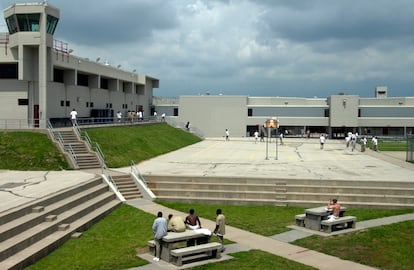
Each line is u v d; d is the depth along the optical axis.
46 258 15.77
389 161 43.62
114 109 70.19
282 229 20.44
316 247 17.66
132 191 27.83
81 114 56.78
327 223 19.77
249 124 90.44
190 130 81.56
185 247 16.22
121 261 15.55
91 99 60.34
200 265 15.22
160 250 15.83
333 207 20.66
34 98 44.44
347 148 61.81
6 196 20.84
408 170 35.94
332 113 88.00
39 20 42.06
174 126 77.38
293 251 17.09
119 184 28.22
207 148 58.41
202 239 16.75
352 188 27.12
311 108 90.75
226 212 24.19
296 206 25.94
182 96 91.00
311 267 15.20
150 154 45.91
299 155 50.00
